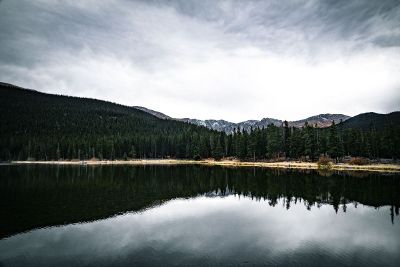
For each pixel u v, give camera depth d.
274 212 31.30
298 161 104.94
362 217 28.98
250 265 17.00
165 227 25.16
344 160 100.88
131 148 155.12
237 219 28.25
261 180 59.19
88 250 19.42
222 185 52.22
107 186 49.47
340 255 18.64
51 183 53.16
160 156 160.38
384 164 90.31
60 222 26.44
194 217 28.86
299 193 43.19
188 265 16.97
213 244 20.75
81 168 98.06
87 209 31.80
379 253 19.02
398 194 41.59
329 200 37.94
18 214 29.25
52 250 19.45
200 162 134.50
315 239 22.06
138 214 29.91
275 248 19.91
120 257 18.25
